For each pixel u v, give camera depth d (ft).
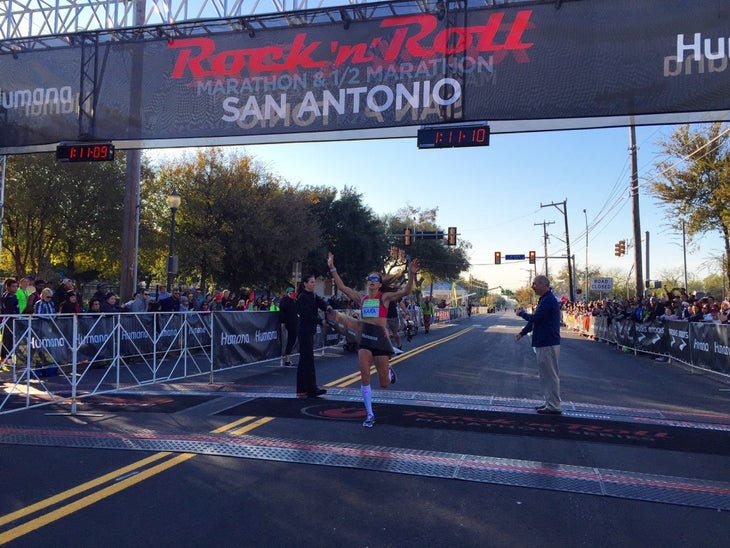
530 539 13.25
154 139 36.58
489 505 15.26
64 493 15.79
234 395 30.22
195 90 36.19
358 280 143.95
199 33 36.19
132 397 29.63
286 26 34.76
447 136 31.63
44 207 76.13
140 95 36.96
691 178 84.53
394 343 67.67
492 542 13.08
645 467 18.56
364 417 24.89
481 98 31.76
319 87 34.22
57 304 41.78
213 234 92.32
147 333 34.91
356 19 33.76
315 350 53.67
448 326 125.80
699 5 29.09
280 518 14.25
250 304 62.23
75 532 13.34
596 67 30.25
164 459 18.84
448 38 32.30
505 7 31.60
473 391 32.09
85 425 23.45
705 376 41.96
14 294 38.52
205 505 15.02
